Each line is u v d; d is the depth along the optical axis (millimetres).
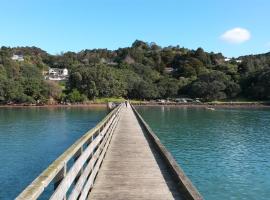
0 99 103938
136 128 28078
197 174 23938
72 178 6598
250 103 114438
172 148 34250
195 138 41156
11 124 57156
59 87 118125
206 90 121500
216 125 56000
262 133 46031
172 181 11078
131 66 154500
